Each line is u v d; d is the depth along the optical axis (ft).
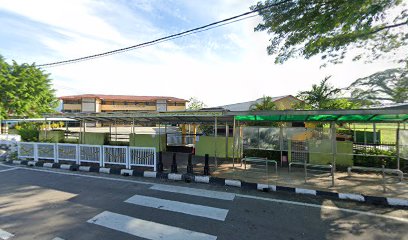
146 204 16.20
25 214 14.40
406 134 22.66
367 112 18.84
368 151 27.76
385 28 23.81
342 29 23.82
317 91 52.60
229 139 31.83
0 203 16.33
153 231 12.26
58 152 29.91
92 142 39.14
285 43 28.86
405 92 35.53
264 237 11.76
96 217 13.97
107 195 18.13
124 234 11.91
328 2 22.44
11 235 11.78
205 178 22.12
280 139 27.76
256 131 28.25
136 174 24.58
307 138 27.61
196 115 25.11
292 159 28.04
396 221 13.80
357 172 25.14
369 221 13.79
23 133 47.50
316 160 27.45
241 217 14.21
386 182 20.99
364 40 25.72
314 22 24.44
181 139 53.62
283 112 21.72
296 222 13.58
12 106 68.85
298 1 23.63
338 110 19.93
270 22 26.89
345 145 26.91
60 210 15.05
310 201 17.17
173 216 14.21
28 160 31.12
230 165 28.99
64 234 11.89
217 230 12.46
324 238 11.75
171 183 21.80
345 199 17.47
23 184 21.21
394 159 25.53
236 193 18.92
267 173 24.53
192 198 17.60
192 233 12.09
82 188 19.97
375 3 19.79
